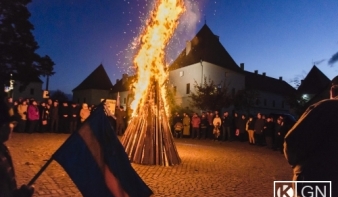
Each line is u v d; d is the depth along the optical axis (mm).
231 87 51875
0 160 2510
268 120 19734
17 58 35406
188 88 50062
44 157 11773
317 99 27750
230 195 7992
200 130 26016
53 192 7355
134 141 12258
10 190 2510
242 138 24125
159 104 12547
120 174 3363
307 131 2973
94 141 3328
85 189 3199
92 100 75938
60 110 22547
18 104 20656
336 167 2883
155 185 8719
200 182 9305
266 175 10820
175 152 12414
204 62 48531
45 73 36875
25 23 35562
